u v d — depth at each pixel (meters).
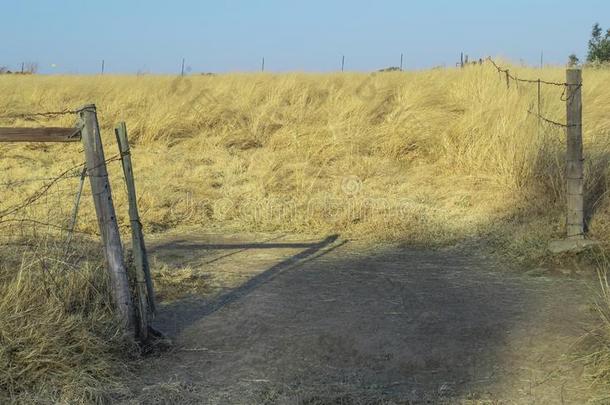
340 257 6.20
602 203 6.27
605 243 5.67
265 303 4.90
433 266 5.84
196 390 3.57
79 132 3.96
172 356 4.01
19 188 8.35
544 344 4.06
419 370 3.81
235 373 3.78
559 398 3.42
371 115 11.46
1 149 10.77
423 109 10.72
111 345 3.85
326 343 4.17
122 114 12.40
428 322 4.48
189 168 9.82
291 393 3.53
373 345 4.13
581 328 4.26
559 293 4.99
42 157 10.38
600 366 3.62
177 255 6.31
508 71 11.13
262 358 3.98
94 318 3.92
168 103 12.75
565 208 6.47
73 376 3.54
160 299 5.01
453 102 11.02
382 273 5.65
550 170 7.25
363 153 10.08
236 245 6.70
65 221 6.81
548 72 12.55
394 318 4.57
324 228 7.23
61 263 4.34
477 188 8.21
